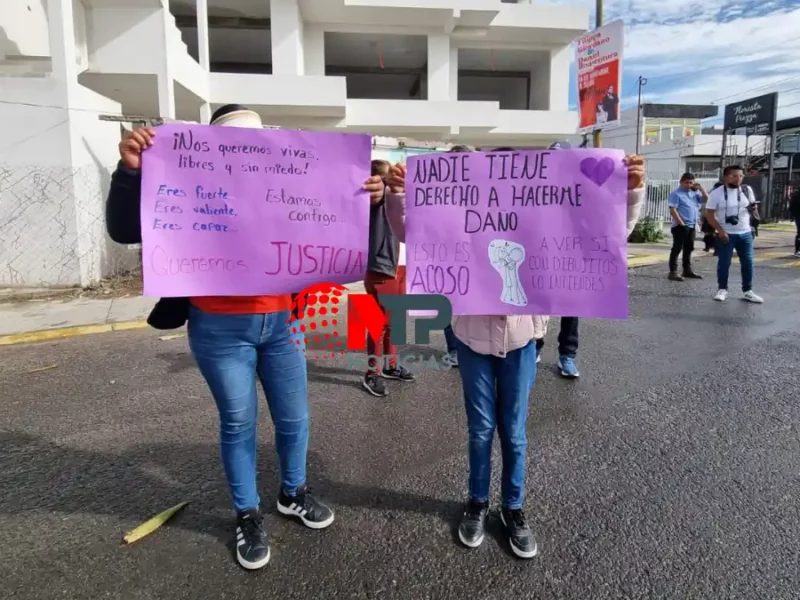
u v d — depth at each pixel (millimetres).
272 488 3162
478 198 2637
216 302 2459
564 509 2914
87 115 9305
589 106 8117
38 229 8836
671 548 2602
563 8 20453
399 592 2336
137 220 2467
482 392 2658
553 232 2598
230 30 19953
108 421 4078
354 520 2838
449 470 3350
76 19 10867
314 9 18516
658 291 9180
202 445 3689
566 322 4926
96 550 2609
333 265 2590
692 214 10078
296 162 2529
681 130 38094
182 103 15898
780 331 6527
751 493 3061
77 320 7164
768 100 23828
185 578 2422
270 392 2686
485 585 2377
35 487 3164
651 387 4711
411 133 19422
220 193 2471
